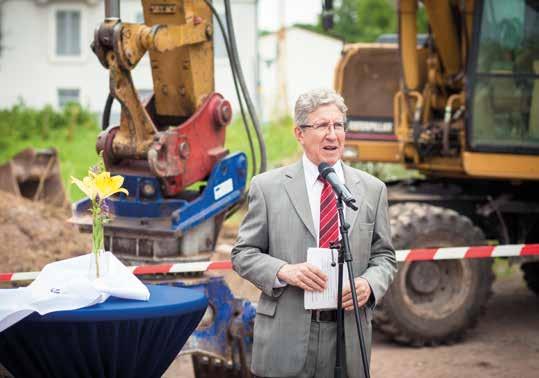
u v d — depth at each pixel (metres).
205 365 6.43
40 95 31.34
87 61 31.23
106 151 6.09
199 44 6.34
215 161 6.23
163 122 6.55
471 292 8.05
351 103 10.11
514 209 8.61
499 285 10.74
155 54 6.38
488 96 8.29
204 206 6.12
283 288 4.07
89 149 23.20
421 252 6.76
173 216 5.91
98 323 4.09
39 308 4.03
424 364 7.40
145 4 6.30
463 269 8.03
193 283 5.93
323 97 4.08
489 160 8.27
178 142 6.00
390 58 10.12
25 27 31.17
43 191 12.21
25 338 4.14
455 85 8.95
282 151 20.81
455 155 8.65
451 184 9.20
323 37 36.34
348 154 9.87
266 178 4.23
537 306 9.59
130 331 4.18
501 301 9.87
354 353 4.04
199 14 6.32
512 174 8.27
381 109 10.05
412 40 8.97
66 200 12.18
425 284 7.98
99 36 5.83
